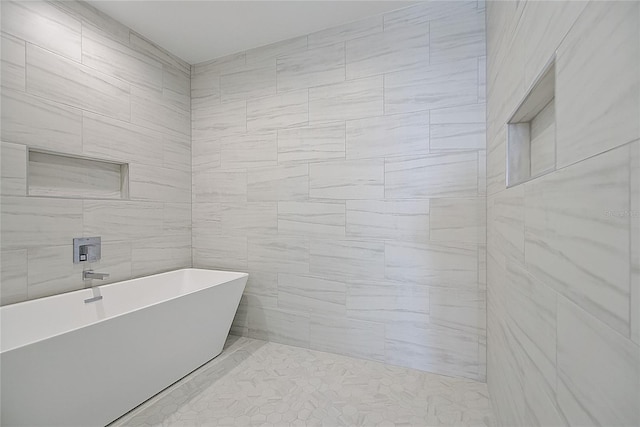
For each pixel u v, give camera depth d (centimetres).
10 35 182
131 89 253
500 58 150
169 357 199
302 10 231
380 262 237
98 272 229
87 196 229
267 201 277
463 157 214
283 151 271
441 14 219
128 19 241
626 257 44
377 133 237
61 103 207
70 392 145
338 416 174
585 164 57
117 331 164
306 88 261
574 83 62
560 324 70
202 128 305
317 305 259
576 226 61
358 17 239
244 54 285
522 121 127
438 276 221
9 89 182
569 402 64
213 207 299
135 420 170
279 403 186
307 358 244
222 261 296
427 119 223
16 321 178
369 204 240
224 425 167
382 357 237
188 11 232
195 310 214
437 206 221
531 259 94
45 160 206
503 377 142
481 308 210
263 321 280
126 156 249
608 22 49
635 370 42
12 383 125
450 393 196
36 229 194
